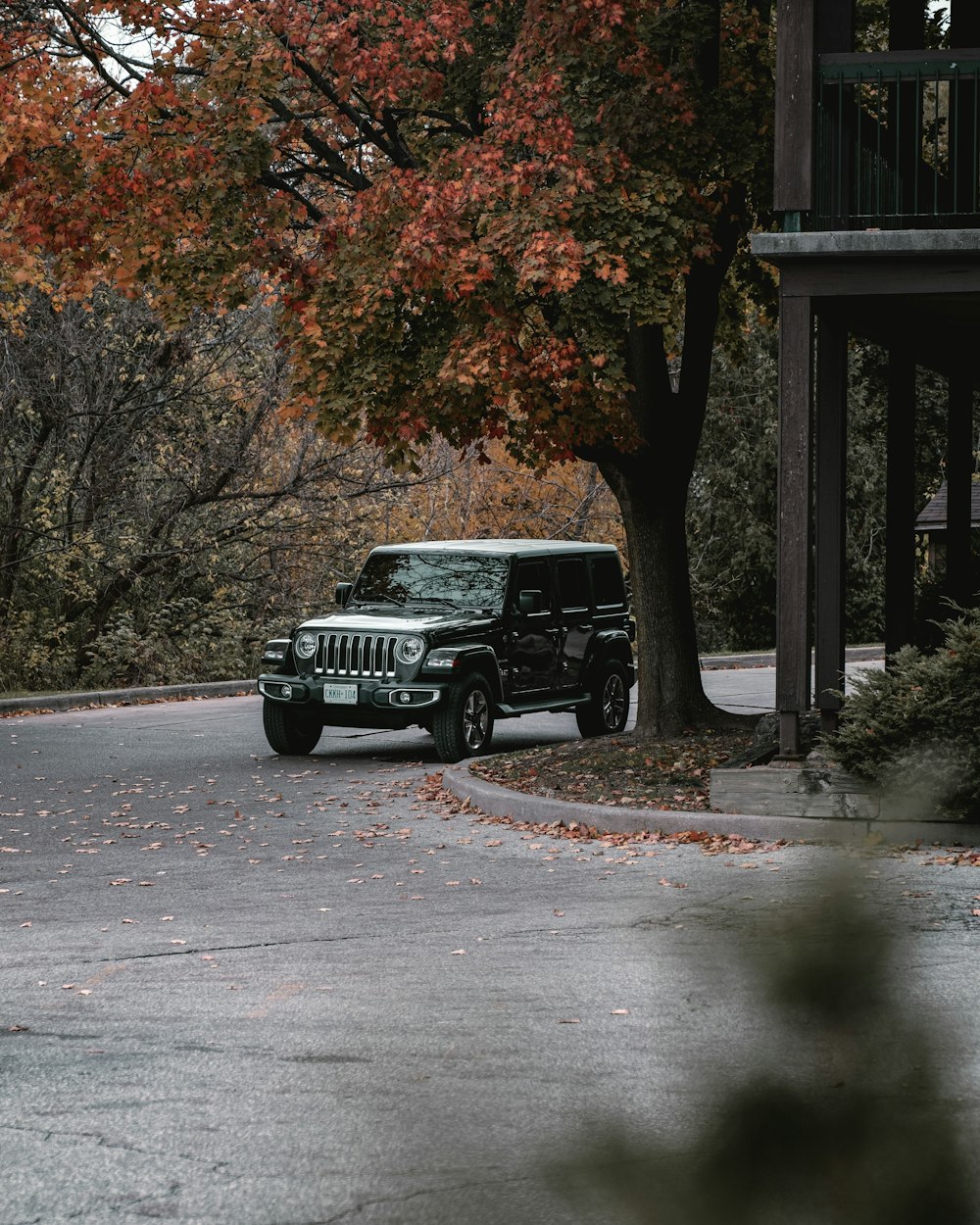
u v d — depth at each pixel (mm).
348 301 19469
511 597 23844
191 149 19984
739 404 57812
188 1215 5691
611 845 14891
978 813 13789
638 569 22672
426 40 20125
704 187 20641
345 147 23203
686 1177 2199
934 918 10711
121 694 34625
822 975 2326
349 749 24766
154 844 15836
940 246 15516
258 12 20406
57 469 39188
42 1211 5789
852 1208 2129
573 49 19156
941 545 45344
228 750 24688
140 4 20703
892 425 21844
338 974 9805
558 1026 8273
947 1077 2277
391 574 24656
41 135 20703
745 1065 2287
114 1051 8125
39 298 36625
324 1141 6484
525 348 19203
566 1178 2260
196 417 40250
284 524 42750
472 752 22656
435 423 19938
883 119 22078
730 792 15430
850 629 58688
